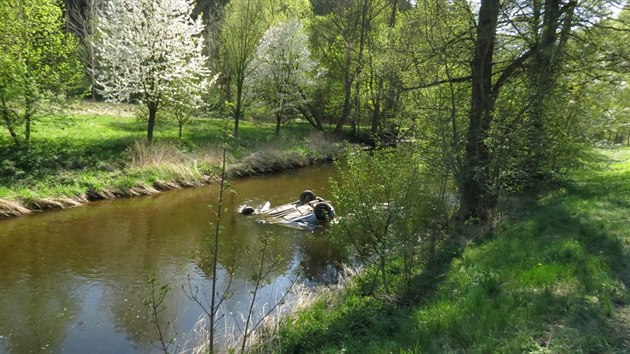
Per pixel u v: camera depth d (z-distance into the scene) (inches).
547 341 177.6
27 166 623.5
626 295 217.2
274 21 1229.1
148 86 800.9
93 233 491.8
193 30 855.7
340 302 301.4
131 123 994.1
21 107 641.0
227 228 531.2
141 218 556.7
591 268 250.4
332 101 1441.9
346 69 1358.3
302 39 1259.8
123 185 658.8
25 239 461.4
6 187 560.1
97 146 740.7
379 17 1428.4
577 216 378.3
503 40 421.7
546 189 522.9
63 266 399.9
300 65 1249.4
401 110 479.2
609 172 646.5
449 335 199.0
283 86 1242.0
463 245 349.4
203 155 843.4
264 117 1445.6
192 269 406.0
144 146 773.9
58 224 515.5
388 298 276.5
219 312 324.5
